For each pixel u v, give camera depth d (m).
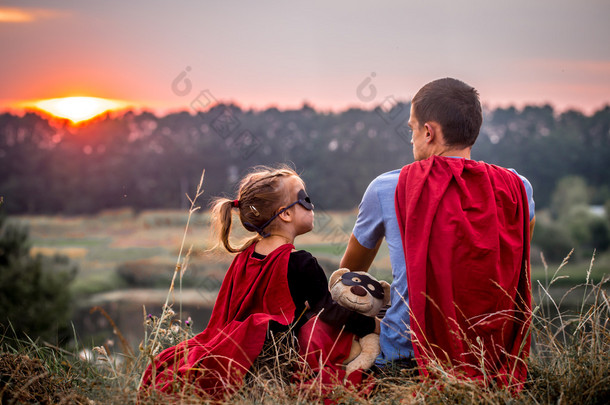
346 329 2.40
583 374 2.05
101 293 36.38
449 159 2.39
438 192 2.29
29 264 12.29
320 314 2.40
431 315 2.25
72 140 69.38
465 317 2.18
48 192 68.25
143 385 2.15
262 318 2.34
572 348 2.21
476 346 2.20
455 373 2.04
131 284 39.88
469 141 2.49
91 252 49.09
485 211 2.26
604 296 2.21
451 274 2.23
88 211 66.38
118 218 62.78
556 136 66.81
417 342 2.17
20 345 2.93
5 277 11.71
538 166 64.88
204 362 2.28
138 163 66.69
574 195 58.72
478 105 2.50
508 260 2.26
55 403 2.15
